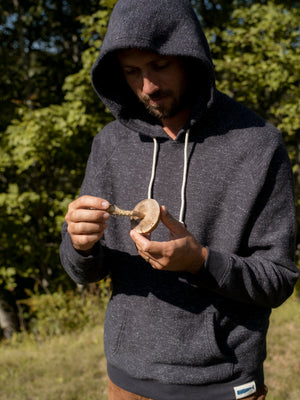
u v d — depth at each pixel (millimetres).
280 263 1149
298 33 6574
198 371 1201
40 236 7121
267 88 7145
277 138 1212
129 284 1301
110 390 1401
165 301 1226
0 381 4008
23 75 7621
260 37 6812
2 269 6941
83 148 6883
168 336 1216
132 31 1118
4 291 8867
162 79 1203
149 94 1220
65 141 6359
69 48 7754
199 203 1229
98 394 3709
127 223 1326
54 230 6879
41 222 7238
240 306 1213
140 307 1265
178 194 1267
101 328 5781
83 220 1092
